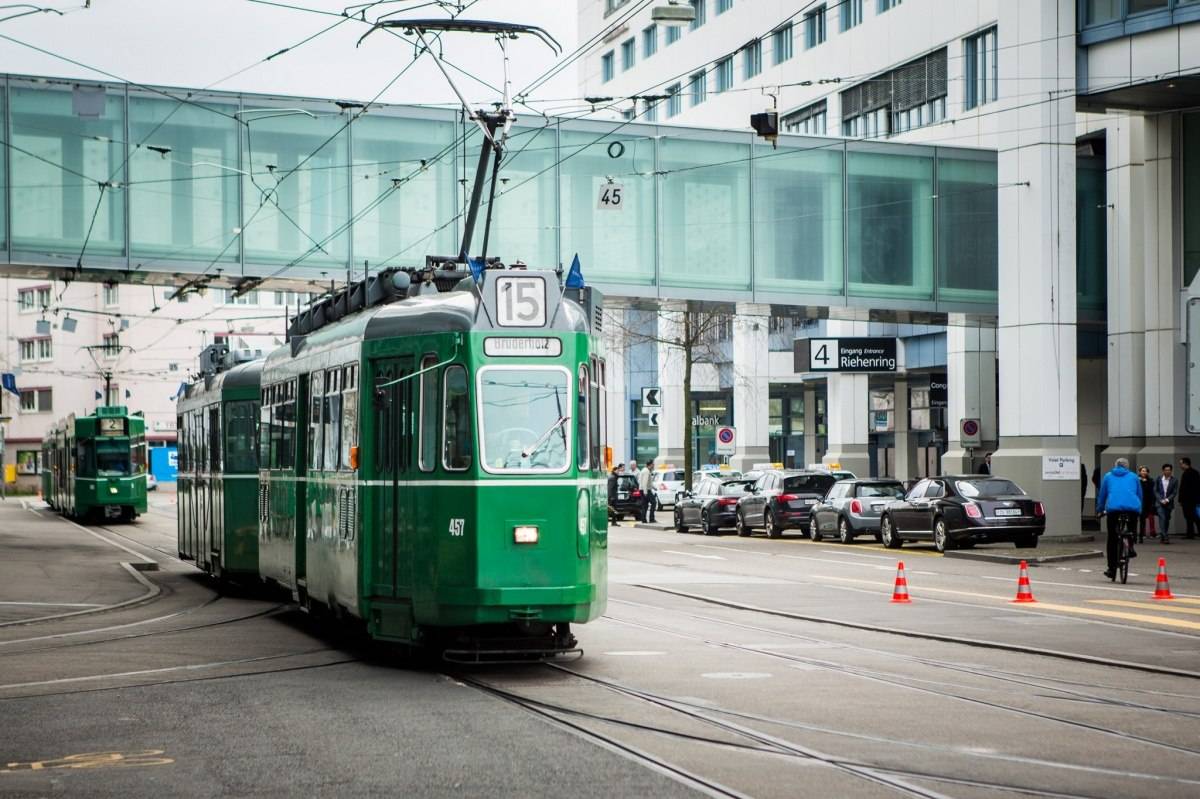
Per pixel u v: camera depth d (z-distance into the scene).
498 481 13.21
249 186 32.41
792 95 54.66
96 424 53.16
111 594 23.83
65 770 9.05
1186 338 13.50
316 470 16.59
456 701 11.71
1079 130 40.91
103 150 31.52
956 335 46.22
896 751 9.33
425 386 13.75
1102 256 40.50
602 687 12.34
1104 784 8.29
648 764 8.94
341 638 16.89
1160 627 16.94
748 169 36.38
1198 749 9.37
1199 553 30.67
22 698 12.29
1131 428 37.84
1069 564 28.42
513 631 14.14
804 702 11.41
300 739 10.04
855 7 50.88
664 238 35.56
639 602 20.97
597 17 73.38
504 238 34.25
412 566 13.71
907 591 22.08
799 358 47.03
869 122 50.09
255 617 19.86
